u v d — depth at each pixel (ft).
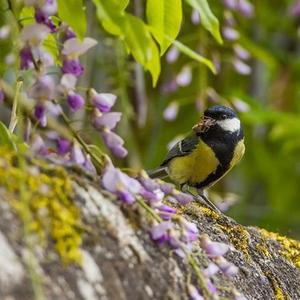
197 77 37.01
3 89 16.38
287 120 38.32
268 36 44.86
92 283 13.97
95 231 14.55
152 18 18.19
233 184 44.42
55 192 14.40
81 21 15.81
